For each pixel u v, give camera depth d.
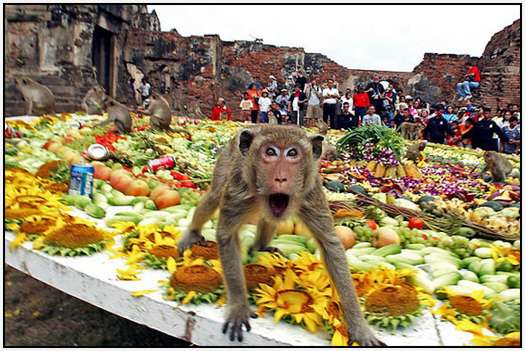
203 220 1.18
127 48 6.66
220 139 3.24
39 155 1.97
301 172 0.91
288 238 1.33
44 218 1.22
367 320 0.91
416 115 5.52
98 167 1.75
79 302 1.42
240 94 7.71
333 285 0.95
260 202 0.94
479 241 1.42
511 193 2.02
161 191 1.60
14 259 1.15
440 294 1.04
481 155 3.73
